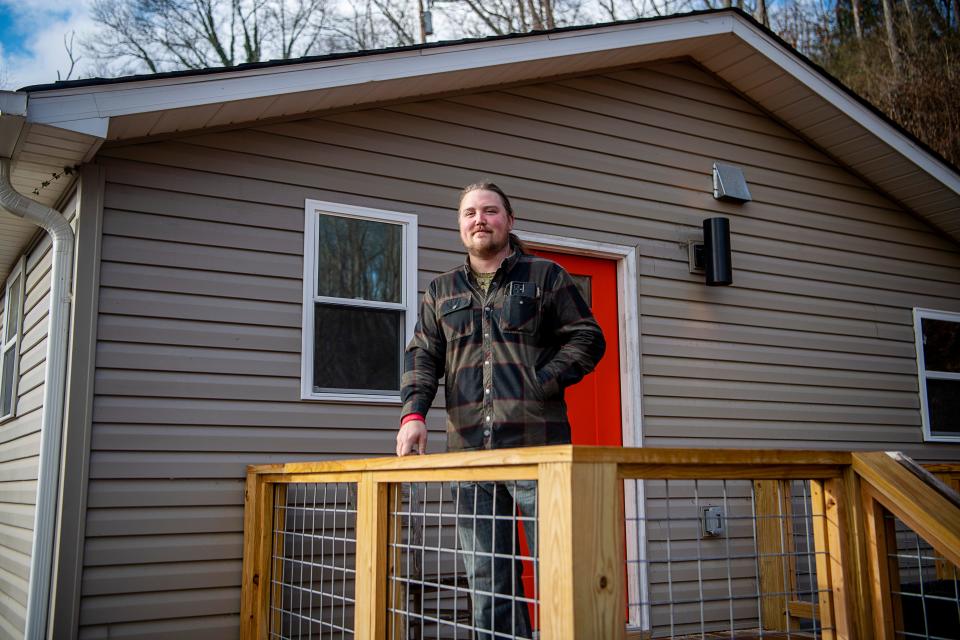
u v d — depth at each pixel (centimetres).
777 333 610
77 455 382
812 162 654
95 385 393
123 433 395
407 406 285
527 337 279
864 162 657
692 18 557
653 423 544
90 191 404
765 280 612
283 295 442
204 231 428
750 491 575
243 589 400
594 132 557
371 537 288
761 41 581
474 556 254
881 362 655
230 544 410
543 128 537
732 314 592
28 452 487
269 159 450
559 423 273
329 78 431
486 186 294
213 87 401
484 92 520
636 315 549
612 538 201
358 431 452
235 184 439
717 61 602
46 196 453
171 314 414
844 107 609
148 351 406
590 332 277
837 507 258
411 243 481
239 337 428
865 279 661
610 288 553
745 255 607
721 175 599
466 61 473
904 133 626
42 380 470
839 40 2100
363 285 465
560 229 530
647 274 561
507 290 283
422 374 293
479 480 238
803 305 626
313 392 441
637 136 575
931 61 1864
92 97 373
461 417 280
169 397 407
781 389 603
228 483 414
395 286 475
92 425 389
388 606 283
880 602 252
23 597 455
